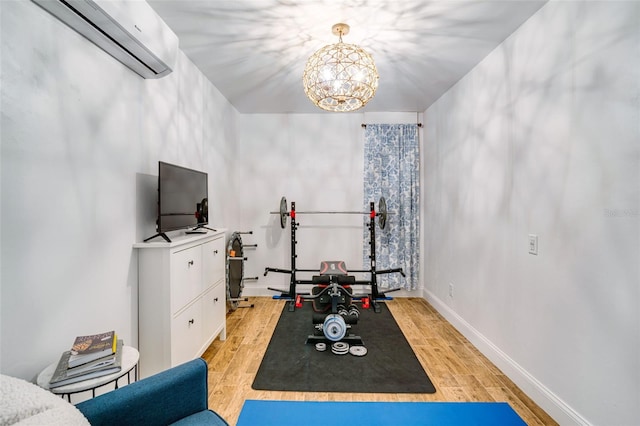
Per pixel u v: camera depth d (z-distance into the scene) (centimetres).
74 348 128
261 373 222
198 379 124
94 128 159
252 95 347
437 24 206
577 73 160
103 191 166
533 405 187
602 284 147
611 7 142
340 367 231
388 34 219
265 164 419
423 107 391
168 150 231
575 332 162
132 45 162
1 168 114
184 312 206
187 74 260
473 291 273
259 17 198
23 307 123
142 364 191
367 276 415
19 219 121
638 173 130
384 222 374
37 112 128
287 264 421
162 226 194
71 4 128
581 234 158
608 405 144
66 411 89
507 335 223
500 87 232
